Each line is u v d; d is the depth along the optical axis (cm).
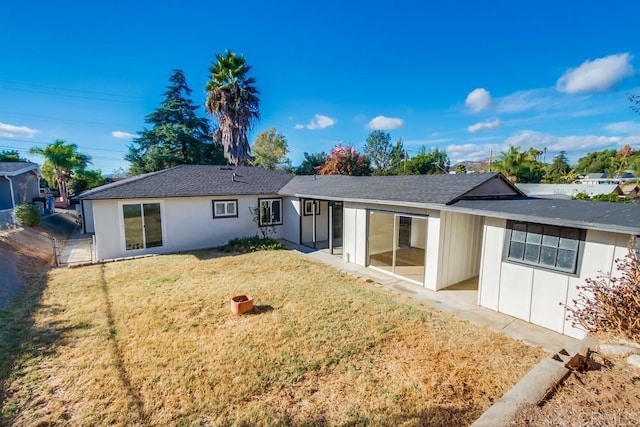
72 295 695
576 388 299
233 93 2256
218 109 2275
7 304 636
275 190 1433
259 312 607
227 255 1122
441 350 471
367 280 851
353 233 1045
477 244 888
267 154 3734
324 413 335
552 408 271
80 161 3166
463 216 823
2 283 717
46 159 2909
